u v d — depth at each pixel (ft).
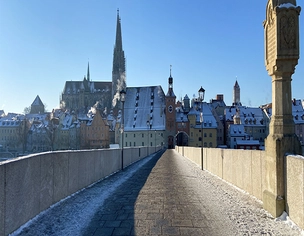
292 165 23.09
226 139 391.45
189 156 127.44
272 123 26.48
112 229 22.41
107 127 406.00
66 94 622.54
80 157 40.27
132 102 415.03
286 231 21.62
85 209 28.60
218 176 56.75
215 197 34.68
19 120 415.85
